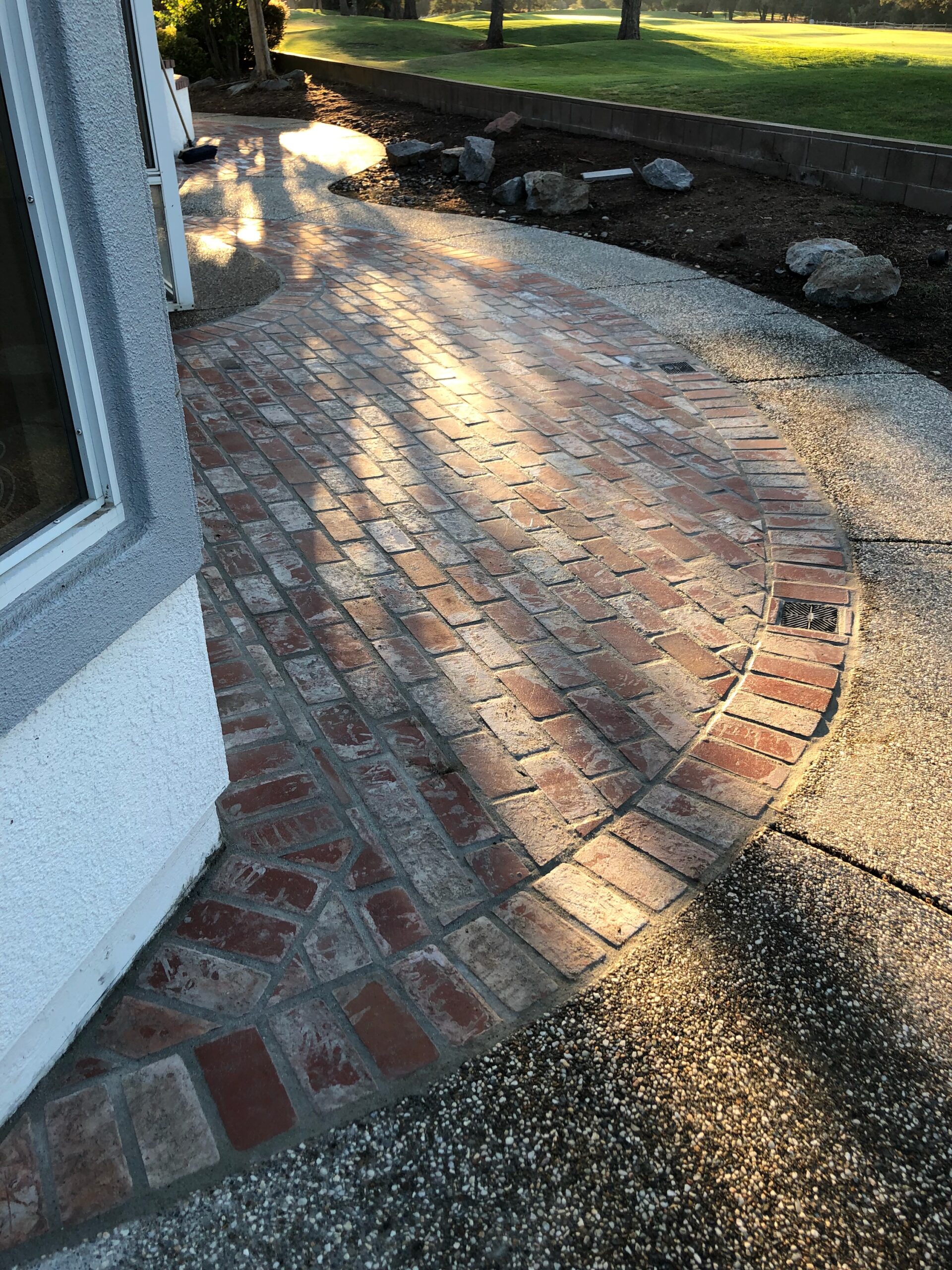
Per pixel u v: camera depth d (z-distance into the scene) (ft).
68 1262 5.66
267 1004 7.20
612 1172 6.22
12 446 5.60
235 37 64.08
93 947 6.76
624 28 83.46
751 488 15.42
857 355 21.25
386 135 45.70
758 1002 7.37
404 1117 6.49
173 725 7.30
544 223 31.91
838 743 10.15
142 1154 6.21
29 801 5.88
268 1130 6.37
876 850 8.81
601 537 13.87
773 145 32.73
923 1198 6.13
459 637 11.65
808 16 235.40
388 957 7.62
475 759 9.77
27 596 5.61
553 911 8.10
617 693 10.82
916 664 11.43
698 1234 5.91
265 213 33.06
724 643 11.74
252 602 12.16
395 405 17.83
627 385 19.20
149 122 20.26
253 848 8.59
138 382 6.19
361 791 9.29
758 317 23.52
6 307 5.38
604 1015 7.23
